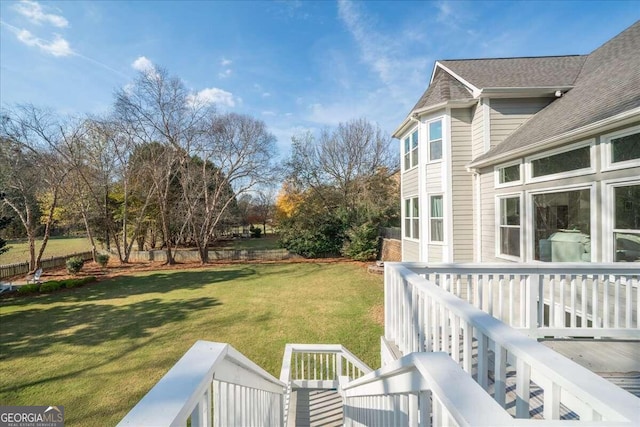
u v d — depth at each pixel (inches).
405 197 413.4
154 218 724.7
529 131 249.1
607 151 160.1
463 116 324.8
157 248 850.1
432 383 33.4
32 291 401.1
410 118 361.1
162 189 653.3
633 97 154.0
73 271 518.9
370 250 618.8
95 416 161.2
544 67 334.0
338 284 441.7
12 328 278.8
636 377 92.4
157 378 196.5
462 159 323.9
